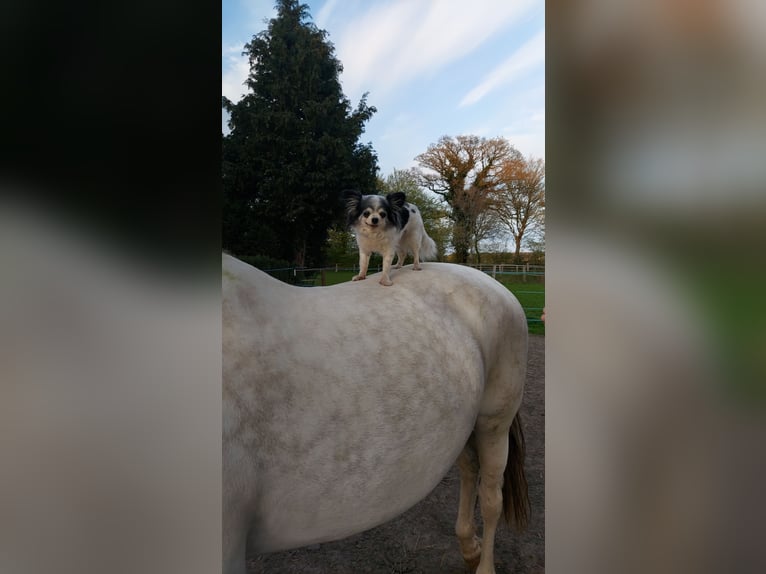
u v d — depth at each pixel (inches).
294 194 626.2
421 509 118.3
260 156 633.6
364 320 60.4
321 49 678.5
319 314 57.7
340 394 51.6
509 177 524.1
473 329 73.1
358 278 92.8
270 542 50.0
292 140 634.8
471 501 90.4
